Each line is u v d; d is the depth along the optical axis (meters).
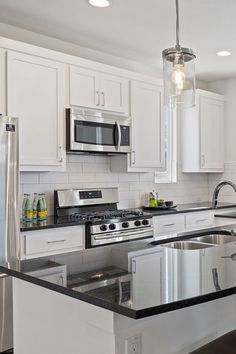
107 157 4.28
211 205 4.96
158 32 3.62
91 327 1.39
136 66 4.61
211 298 1.29
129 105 4.01
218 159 5.29
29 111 3.20
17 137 2.73
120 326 1.33
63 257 1.91
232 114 5.32
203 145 5.04
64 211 3.77
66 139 3.47
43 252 3.04
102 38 3.79
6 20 3.35
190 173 5.34
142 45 3.98
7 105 3.06
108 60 4.29
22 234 2.91
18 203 2.73
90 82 3.65
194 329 1.69
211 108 5.17
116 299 1.23
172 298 1.23
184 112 5.09
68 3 3.01
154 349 1.48
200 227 4.53
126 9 3.12
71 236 3.23
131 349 1.37
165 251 2.05
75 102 3.52
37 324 1.66
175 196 5.12
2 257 2.62
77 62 3.54
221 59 4.46
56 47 3.82
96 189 4.07
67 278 1.50
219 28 3.53
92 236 3.34
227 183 4.62
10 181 2.68
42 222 3.23
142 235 3.74
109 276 1.53
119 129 3.86
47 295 1.60
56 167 3.41
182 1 2.98
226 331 1.87
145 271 1.60
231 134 5.34
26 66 3.17
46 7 3.09
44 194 3.64
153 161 4.28
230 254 1.96
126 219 3.60
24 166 3.17
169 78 2.44
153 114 4.27
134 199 4.59
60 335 1.54
